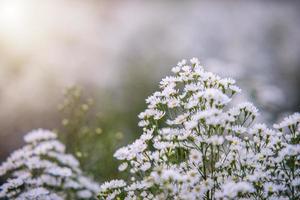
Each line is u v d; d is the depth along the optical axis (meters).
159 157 4.40
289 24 20.03
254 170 4.21
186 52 15.53
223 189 3.92
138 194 4.36
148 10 20.39
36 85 11.09
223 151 4.51
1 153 9.03
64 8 16.69
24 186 5.63
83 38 14.91
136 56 14.16
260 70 14.21
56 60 12.59
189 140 4.26
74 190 6.02
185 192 3.90
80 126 7.57
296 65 14.62
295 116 4.27
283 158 4.07
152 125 4.52
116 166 7.38
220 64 11.64
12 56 11.95
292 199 4.05
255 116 4.33
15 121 9.75
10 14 14.21
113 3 19.08
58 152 6.57
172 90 4.39
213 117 3.94
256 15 21.28
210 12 21.28
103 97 10.62
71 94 7.60
